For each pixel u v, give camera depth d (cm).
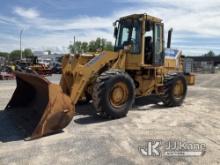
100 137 552
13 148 487
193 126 645
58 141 524
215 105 934
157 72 880
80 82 681
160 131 600
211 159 449
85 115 737
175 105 896
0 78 2053
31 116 632
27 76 625
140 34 793
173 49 991
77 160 439
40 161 435
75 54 728
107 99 673
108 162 433
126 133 582
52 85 550
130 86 721
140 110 824
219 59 7344
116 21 867
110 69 738
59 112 554
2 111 716
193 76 1148
